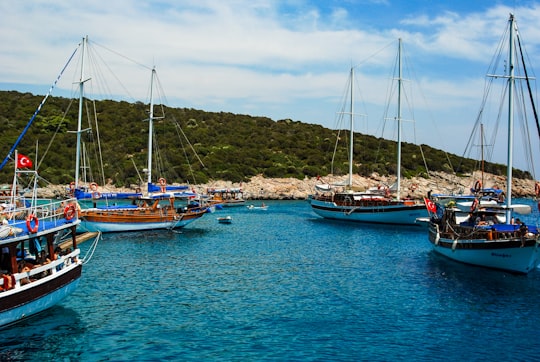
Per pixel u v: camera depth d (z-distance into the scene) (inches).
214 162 4542.3
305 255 1577.3
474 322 914.7
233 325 888.3
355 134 5708.7
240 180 4345.5
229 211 3184.1
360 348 788.6
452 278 1245.7
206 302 1027.9
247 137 5423.2
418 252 1637.6
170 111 5659.5
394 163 4840.1
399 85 2517.2
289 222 2564.0
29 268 856.9
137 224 2034.9
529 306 1010.1
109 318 916.6
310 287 1159.0
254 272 1315.2
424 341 821.9
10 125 4168.3
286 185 4318.4
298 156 5049.2
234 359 741.9
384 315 952.3
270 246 1756.9
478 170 4879.4
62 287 915.4
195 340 815.1
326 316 943.7
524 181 4810.5
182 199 3860.7
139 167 4057.6
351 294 1099.3
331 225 2425.0
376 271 1333.7
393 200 2484.0
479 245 1307.8
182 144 4554.6
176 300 1038.4
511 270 1264.8
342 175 4581.7
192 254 1571.1
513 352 781.3
